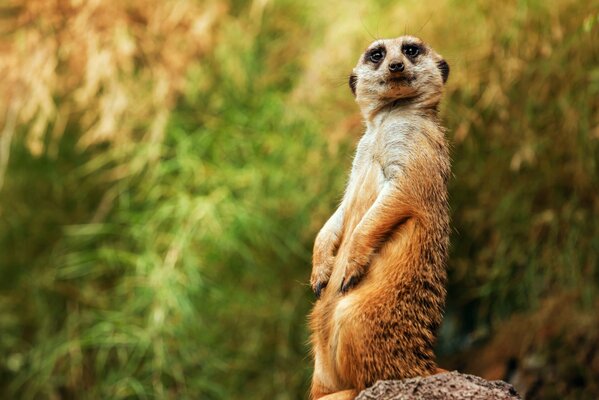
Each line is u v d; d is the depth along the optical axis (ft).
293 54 38.65
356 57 34.37
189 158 36.19
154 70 37.52
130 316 35.53
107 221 38.14
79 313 37.29
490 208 31.94
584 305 31.63
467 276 33.71
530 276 31.01
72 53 37.40
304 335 35.04
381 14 35.04
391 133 18.44
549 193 31.04
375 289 17.67
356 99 19.99
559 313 32.27
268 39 39.50
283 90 38.14
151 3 37.93
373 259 17.98
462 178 32.60
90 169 38.06
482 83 31.71
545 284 32.17
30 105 35.81
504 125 31.30
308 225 34.55
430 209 17.93
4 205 39.70
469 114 31.35
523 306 33.76
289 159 35.78
